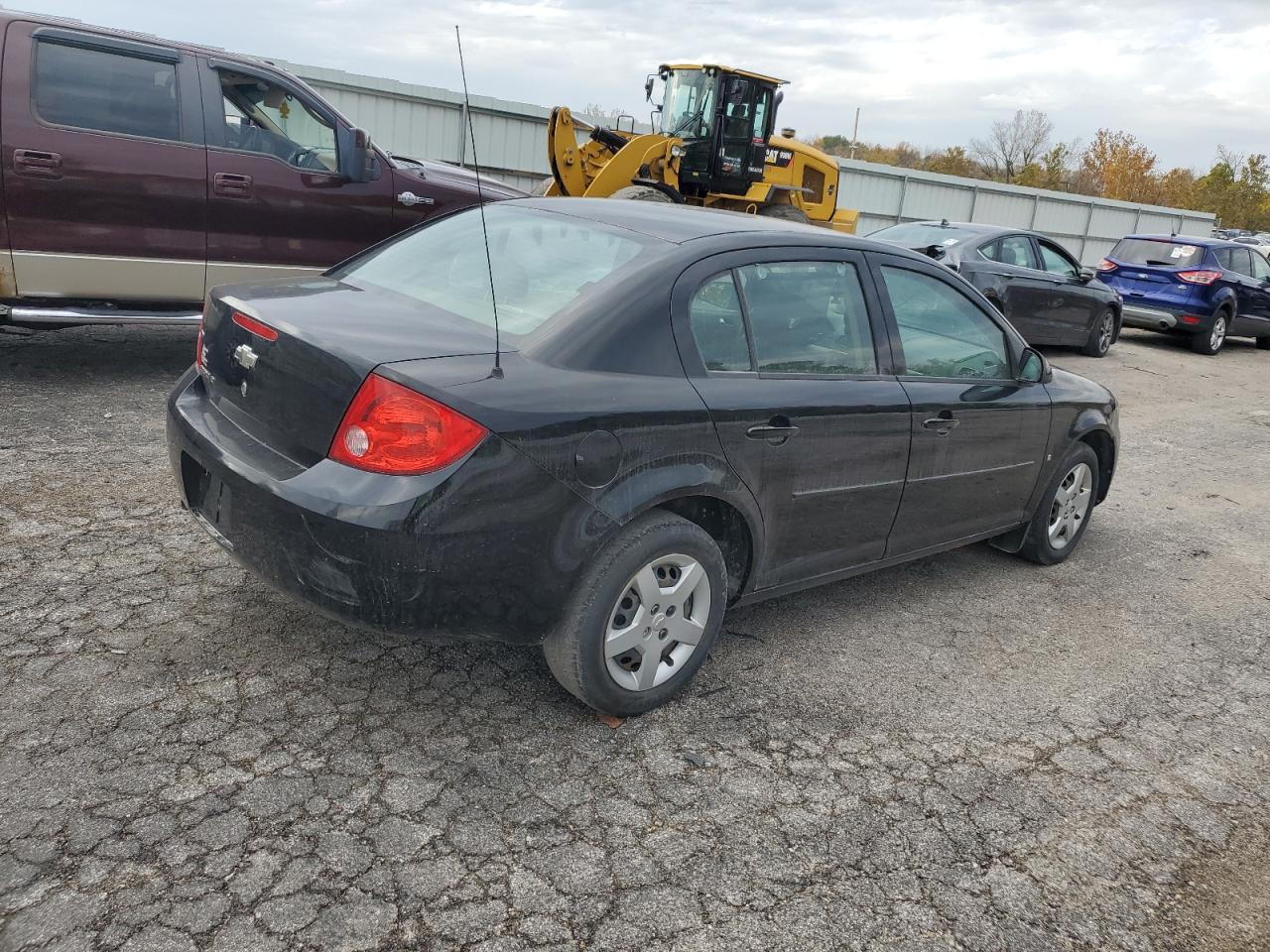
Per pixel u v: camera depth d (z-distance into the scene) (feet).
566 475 8.91
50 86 18.24
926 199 105.19
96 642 10.54
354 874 7.70
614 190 42.01
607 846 8.39
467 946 7.15
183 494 10.44
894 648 12.95
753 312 10.93
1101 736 11.34
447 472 8.36
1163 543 18.83
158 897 7.22
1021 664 12.94
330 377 8.72
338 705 9.93
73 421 17.60
